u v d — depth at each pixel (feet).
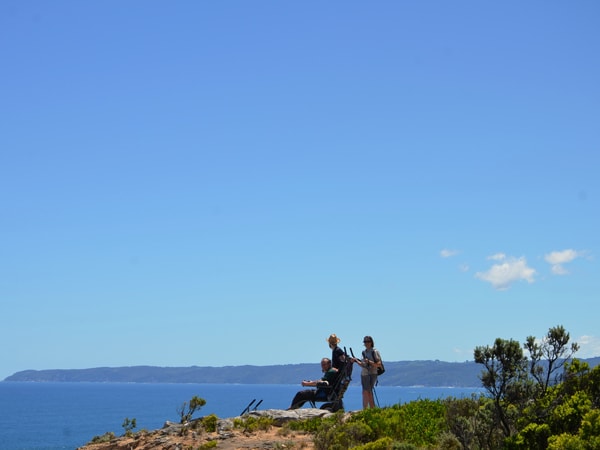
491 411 51.49
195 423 71.51
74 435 499.10
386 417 61.77
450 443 54.13
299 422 68.90
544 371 51.55
